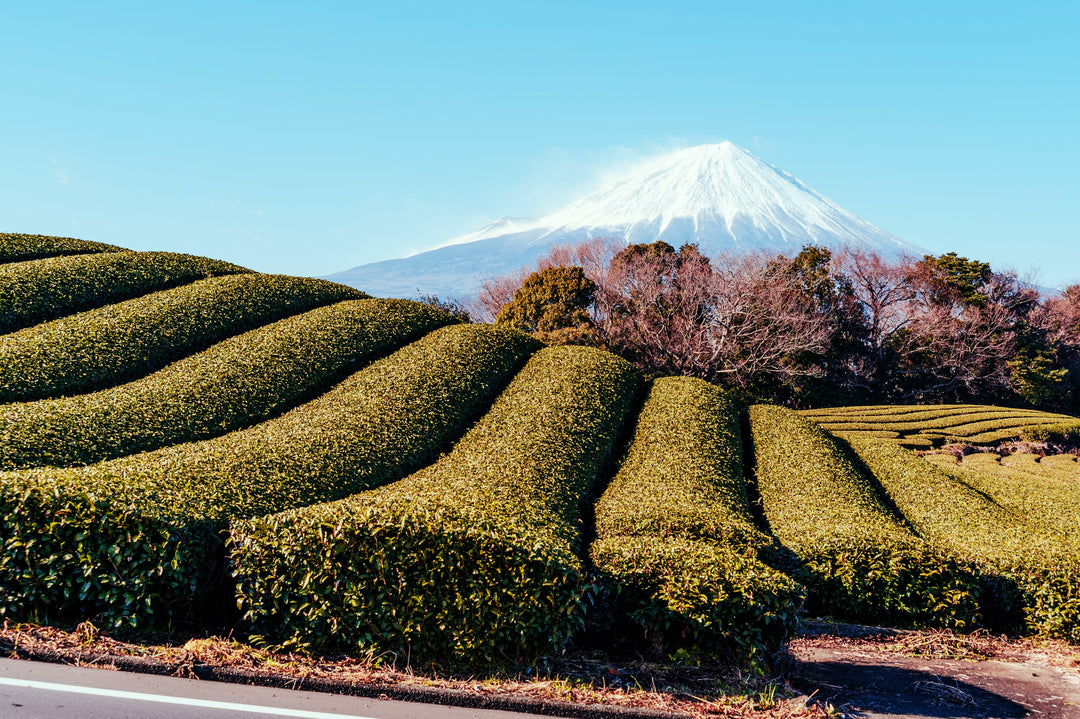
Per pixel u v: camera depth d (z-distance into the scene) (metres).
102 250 28.91
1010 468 29.47
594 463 18.16
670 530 13.09
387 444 16.89
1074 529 17.00
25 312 21.42
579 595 8.88
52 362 18.05
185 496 10.16
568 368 26.03
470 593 8.77
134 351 20.08
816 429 26.02
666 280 53.22
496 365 25.31
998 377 57.09
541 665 8.84
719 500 16.03
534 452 17.41
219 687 7.41
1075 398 59.09
